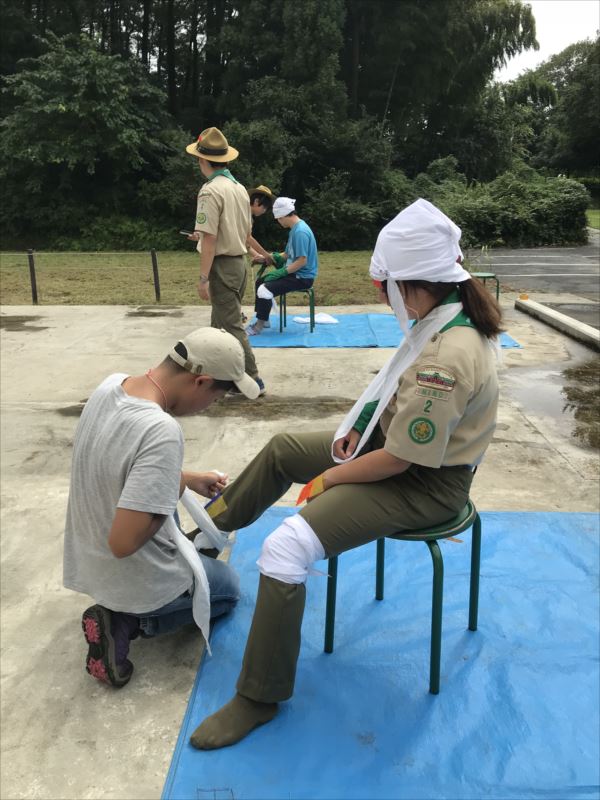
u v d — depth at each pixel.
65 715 2.09
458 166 28.78
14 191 21.27
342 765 1.90
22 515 3.36
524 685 2.21
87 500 2.00
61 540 3.13
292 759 1.92
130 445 1.88
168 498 1.90
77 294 10.65
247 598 2.67
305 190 21.05
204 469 3.91
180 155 20.66
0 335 7.32
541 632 2.46
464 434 1.97
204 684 2.20
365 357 6.40
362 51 25.08
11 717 2.08
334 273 13.61
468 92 27.80
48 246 21.31
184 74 29.02
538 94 32.16
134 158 20.47
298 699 2.15
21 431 4.49
